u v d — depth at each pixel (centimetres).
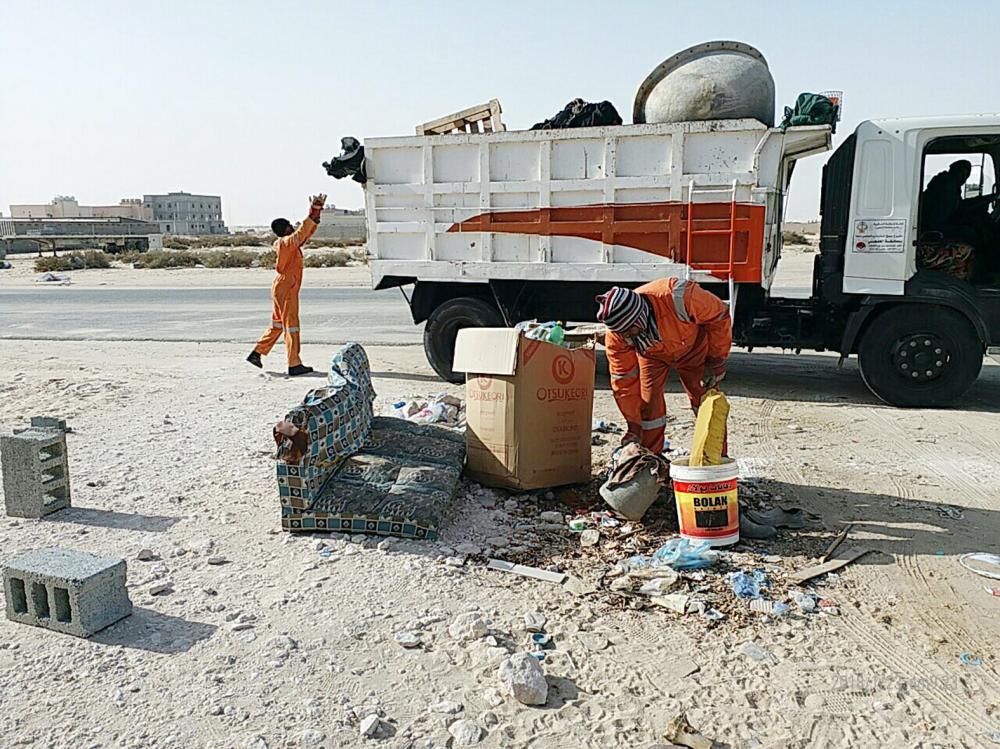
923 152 806
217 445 708
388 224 977
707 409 490
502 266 933
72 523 527
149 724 318
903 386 852
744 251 844
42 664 358
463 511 541
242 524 522
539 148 897
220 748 304
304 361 1155
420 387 961
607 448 700
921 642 384
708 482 479
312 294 2325
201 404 872
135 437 734
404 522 492
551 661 364
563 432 577
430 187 950
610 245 887
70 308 2061
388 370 1084
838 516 544
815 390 952
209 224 15175
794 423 791
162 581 440
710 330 542
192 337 1450
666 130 845
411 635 381
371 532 498
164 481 610
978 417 812
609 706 332
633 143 862
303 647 374
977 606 419
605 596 425
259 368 1096
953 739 314
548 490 580
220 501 566
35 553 408
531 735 314
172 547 487
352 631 388
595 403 885
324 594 425
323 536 501
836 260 856
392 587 433
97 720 320
